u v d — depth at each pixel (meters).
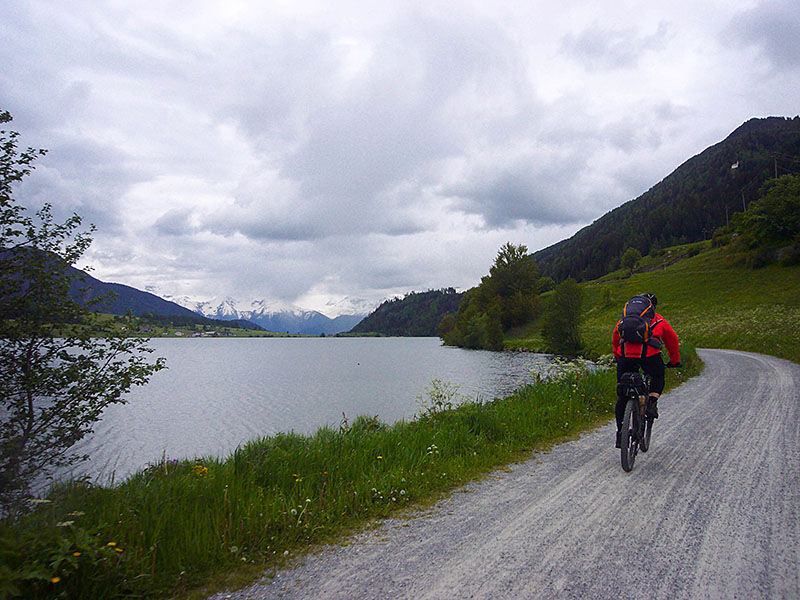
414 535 3.71
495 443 6.84
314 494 4.71
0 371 5.95
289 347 137.38
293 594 2.86
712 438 6.65
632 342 5.49
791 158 183.88
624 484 4.75
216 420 23.12
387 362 63.16
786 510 3.96
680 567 3.01
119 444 18.22
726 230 117.81
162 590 2.97
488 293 96.81
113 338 6.55
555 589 2.77
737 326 40.34
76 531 3.11
